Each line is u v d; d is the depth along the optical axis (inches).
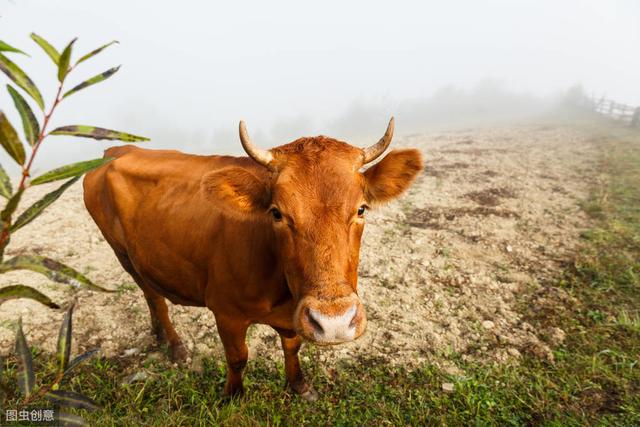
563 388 140.6
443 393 142.1
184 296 142.6
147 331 175.3
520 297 197.5
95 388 141.9
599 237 249.3
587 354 156.6
